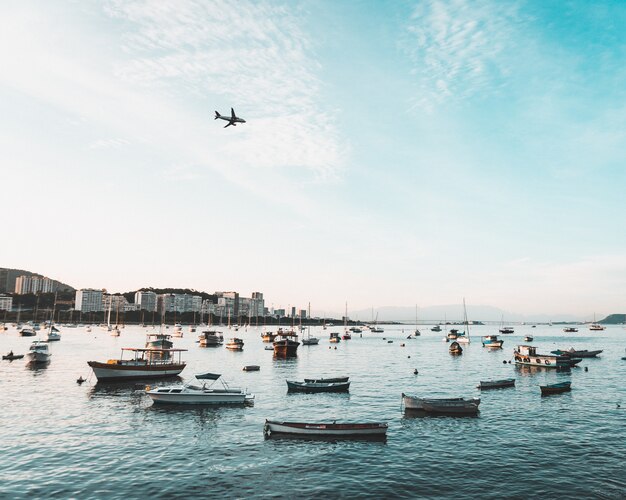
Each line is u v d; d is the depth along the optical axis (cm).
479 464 3338
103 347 13975
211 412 4938
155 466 3244
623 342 19925
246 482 2959
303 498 2720
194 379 7312
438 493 2809
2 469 3172
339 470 3195
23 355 10444
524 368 9538
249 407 5244
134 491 2803
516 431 4256
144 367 6925
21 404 5284
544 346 17262
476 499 2720
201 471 3150
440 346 16875
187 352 13375
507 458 3472
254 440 3884
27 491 2802
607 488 2881
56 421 4494
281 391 6400
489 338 18212
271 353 13125
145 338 19288
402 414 4950
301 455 3509
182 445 3734
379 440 3931
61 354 11581
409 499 2716
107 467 3219
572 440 3959
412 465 3306
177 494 2759
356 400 5769
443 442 3888
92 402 5400
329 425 3959
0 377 7406
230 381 7350
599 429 4334
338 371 8888
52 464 3275
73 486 2880
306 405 5416
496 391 6531
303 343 16962
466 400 5000
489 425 4475
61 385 6594
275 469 3203
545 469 3231
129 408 5091
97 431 4141
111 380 6694
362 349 15262
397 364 10288
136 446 3703
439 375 8356
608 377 8194
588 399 5872
